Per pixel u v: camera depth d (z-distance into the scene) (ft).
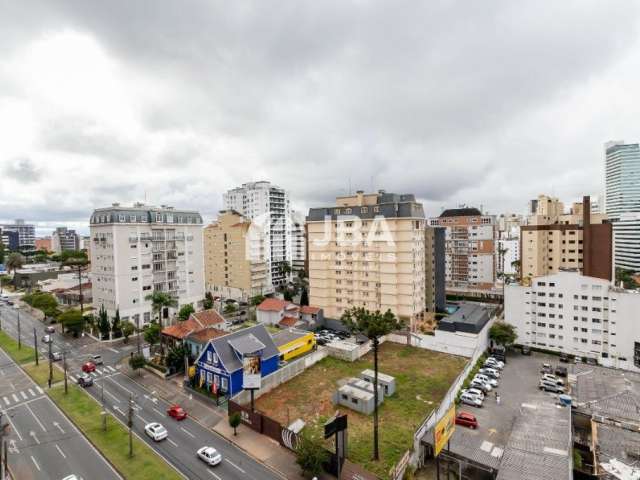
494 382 195.83
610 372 190.90
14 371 207.82
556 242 318.45
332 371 208.13
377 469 122.01
